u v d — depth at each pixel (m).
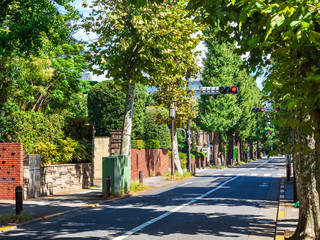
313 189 8.20
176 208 13.92
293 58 5.89
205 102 56.31
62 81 29.84
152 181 27.48
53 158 19.69
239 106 62.03
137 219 11.48
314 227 8.14
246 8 4.58
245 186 23.31
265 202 15.84
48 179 18.28
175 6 18.28
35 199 16.28
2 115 17.27
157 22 17.22
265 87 5.25
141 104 32.34
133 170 28.52
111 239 8.65
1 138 17.42
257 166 59.00
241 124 64.25
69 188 20.27
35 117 18.47
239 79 60.50
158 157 36.34
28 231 9.68
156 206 14.53
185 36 19.00
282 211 12.77
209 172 41.56
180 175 30.80
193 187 22.89
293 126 5.22
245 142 92.06
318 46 4.97
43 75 25.36
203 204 15.11
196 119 57.28
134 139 33.81
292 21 4.10
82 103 40.56
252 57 7.43
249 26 6.46
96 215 12.34
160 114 32.44
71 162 22.14
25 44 14.62
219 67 54.53
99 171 28.19
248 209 13.77
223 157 64.75
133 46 18.56
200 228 10.07
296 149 5.69
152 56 18.11
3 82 21.95
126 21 18.41
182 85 29.95
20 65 21.73
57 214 12.28
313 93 4.96
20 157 15.92
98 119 30.19
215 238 8.83
